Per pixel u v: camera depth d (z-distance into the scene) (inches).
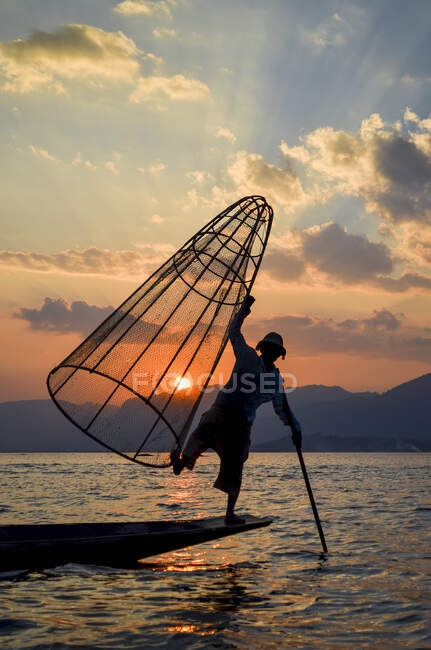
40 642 154.9
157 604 192.4
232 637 160.1
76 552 233.8
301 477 1102.4
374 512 479.5
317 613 184.2
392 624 173.0
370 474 1284.4
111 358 204.4
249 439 251.6
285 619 177.5
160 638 158.7
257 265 242.7
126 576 232.8
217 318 226.5
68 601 194.7
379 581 228.8
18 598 197.3
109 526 259.4
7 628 166.7
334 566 258.4
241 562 267.1
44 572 233.6
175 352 213.8
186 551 295.7
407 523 409.1
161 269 231.5
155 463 209.3
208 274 230.5
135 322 214.8
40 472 1239.5
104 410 203.9
